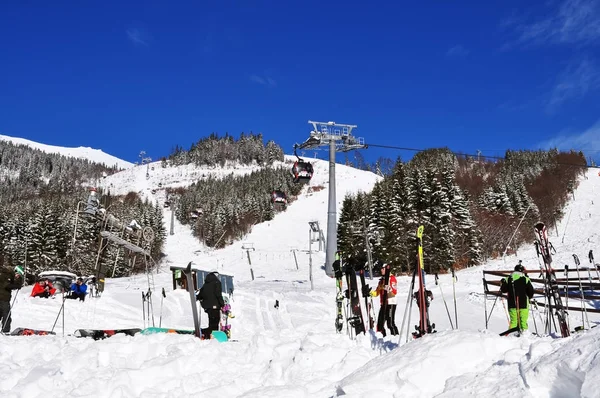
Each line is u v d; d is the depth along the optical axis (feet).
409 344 17.29
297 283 142.51
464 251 159.74
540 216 218.38
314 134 114.21
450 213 160.15
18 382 20.17
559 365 11.60
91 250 177.58
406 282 121.90
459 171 344.28
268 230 354.74
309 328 49.67
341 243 213.46
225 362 21.58
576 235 195.00
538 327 46.44
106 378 19.40
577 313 52.01
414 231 155.43
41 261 180.45
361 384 14.87
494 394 12.42
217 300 33.47
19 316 47.91
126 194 564.71
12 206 277.44
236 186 487.61
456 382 13.80
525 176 302.86
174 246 341.41
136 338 24.47
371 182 492.95
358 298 31.17
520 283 27.91
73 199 301.43
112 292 82.69
